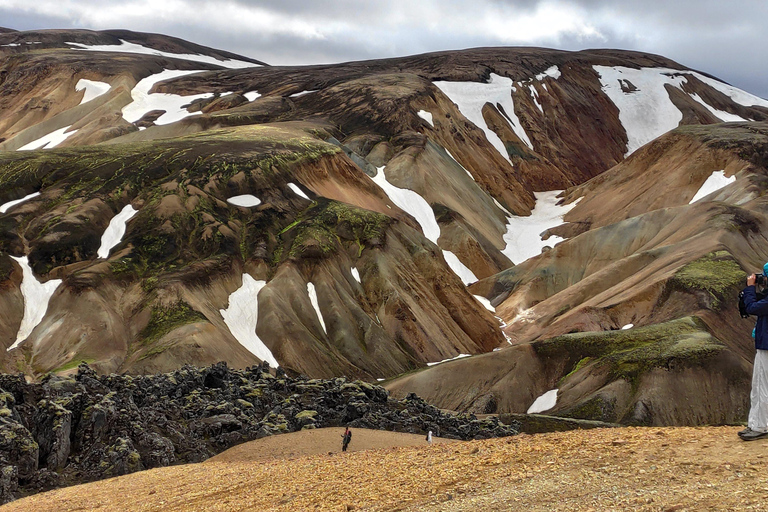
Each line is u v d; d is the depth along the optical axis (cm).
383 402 5222
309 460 2467
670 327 9131
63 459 3278
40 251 9331
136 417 3662
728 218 12400
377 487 1739
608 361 8575
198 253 10181
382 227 11831
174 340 7881
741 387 7950
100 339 8025
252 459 3334
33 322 8419
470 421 5144
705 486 1240
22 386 3475
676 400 7831
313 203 12206
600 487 1364
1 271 8731
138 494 2452
